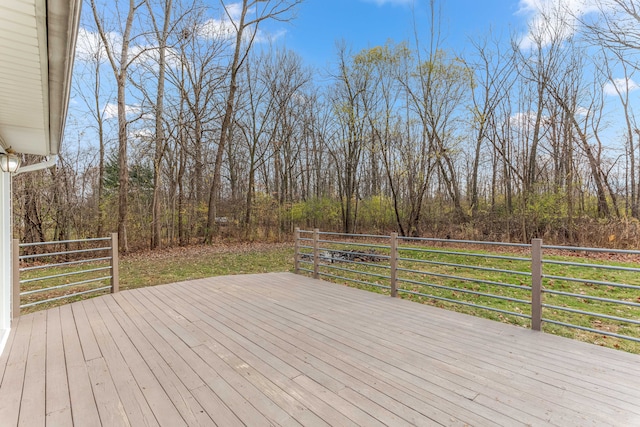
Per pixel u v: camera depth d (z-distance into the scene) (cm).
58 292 539
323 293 452
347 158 1664
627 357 247
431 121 1326
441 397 194
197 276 657
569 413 178
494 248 1109
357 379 217
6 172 337
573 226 1074
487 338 287
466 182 1565
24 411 187
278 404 189
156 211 1123
